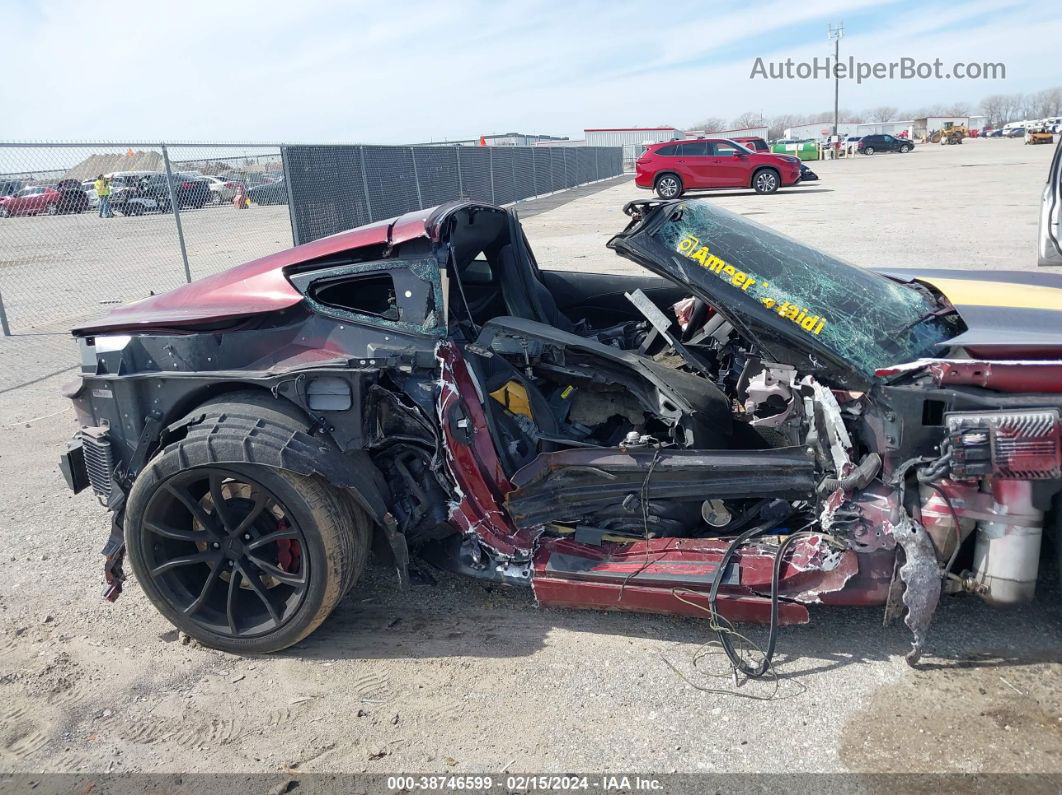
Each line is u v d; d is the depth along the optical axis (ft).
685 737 7.36
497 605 9.83
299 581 8.58
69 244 34.53
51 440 17.07
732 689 7.97
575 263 35.19
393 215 47.70
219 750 7.60
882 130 299.58
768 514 9.17
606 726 7.59
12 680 8.83
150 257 37.17
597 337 12.20
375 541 9.74
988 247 33.68
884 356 8.18
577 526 9.39
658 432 9.95
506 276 11.69
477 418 9.03
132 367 9.39
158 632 9.71
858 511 7.76
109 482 9.45
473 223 10.40
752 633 8.82
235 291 9.72
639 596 8.48
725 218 9.88
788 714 7.55
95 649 9.38
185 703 8.32
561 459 8.96
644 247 9.28
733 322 8.92
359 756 7.41
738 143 72.90
